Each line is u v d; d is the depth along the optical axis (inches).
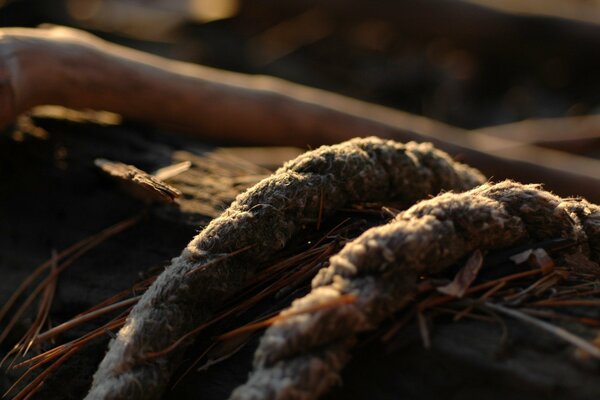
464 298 21.3
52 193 28.5
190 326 22.1
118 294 25.1
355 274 20.9
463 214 21.4
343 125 33.5
